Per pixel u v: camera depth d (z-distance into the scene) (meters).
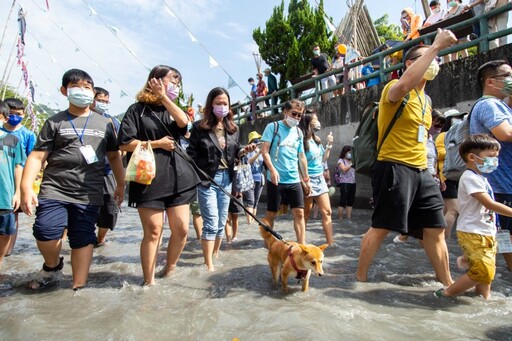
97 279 3.42
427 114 3.17
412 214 3.18
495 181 3.15
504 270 3.49
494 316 2.39
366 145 3.27
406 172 3.02
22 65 9.80
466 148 2.82
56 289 3.09
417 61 2.72
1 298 2.89
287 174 4.18
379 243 3.18
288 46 17.14
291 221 7.23
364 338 2.05
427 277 3.30
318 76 10.07
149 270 3.15
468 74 6.30
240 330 2.17
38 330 2.19
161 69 3.29
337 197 9.30
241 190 5.23
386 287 3.04
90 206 3.21
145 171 2.97
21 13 8.61
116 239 5.62
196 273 3.54
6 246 3.62
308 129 4.86
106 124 3.46
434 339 2.05
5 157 3.52
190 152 3.96
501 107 3.11
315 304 2.57
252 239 5.34
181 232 3.36
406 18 9.21
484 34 6.10
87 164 3.20
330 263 3.87
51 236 3.03
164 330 2.19
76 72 3.22
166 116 3.35
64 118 3.24
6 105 3.70
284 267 2.93
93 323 2.31
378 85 8.09
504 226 3.15
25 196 2.92
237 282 3.23
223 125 4.06
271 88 13.36
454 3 7.71
